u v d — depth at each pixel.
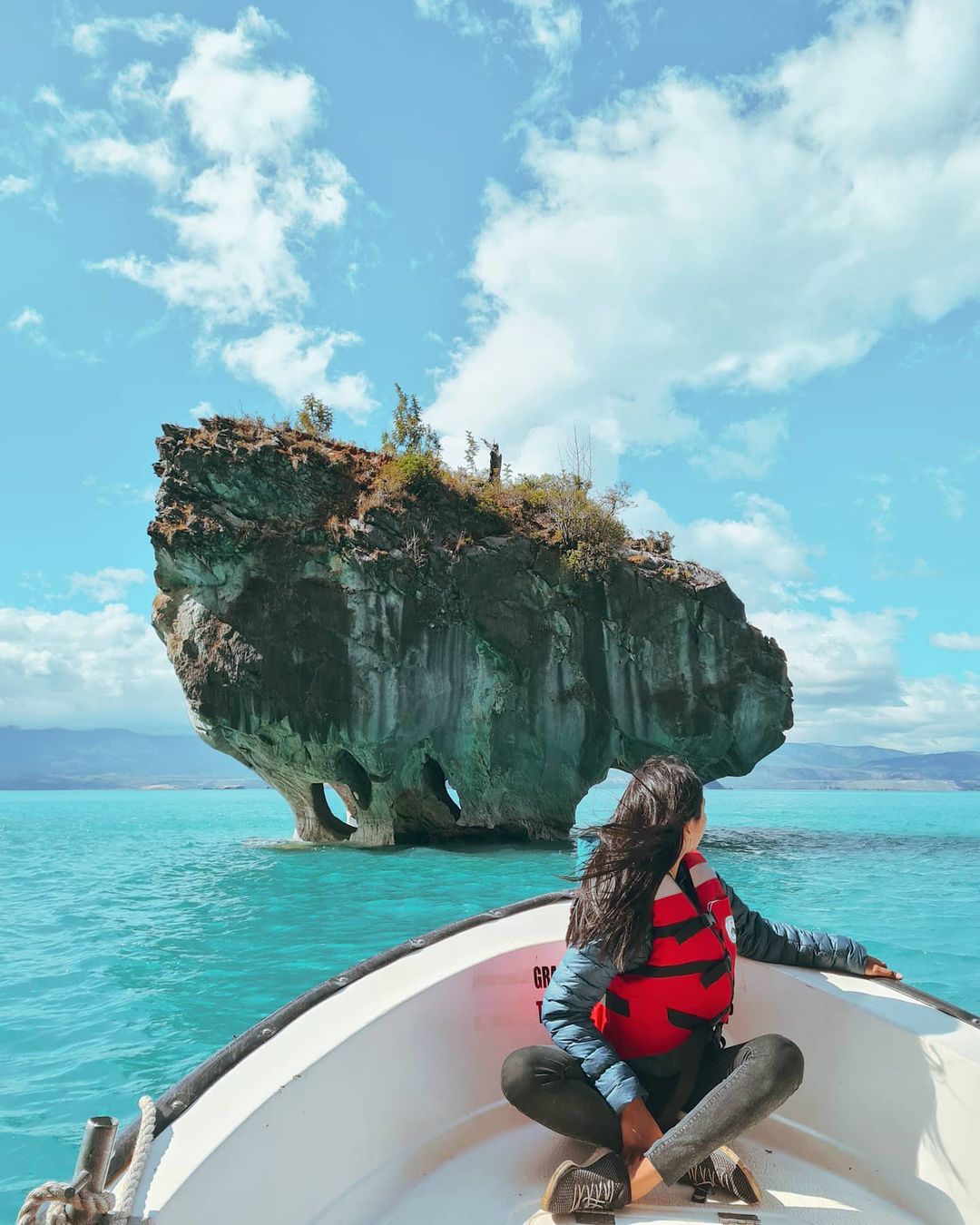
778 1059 2.09
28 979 6.90
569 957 2.34
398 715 19.81
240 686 18.97
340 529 19.78
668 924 2.27
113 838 22.95
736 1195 2.17
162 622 20.27
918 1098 2.20
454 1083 2.45
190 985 6.72
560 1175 2.07
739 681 22.83
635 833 2.31
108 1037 5.42
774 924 2.69
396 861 16.41
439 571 20.61
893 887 12.77
